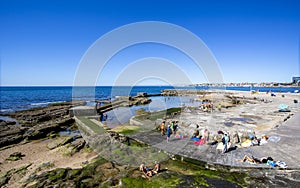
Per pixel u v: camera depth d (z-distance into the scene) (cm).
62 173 1023
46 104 5538
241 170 939
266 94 5788
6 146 1800
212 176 879
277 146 1246
